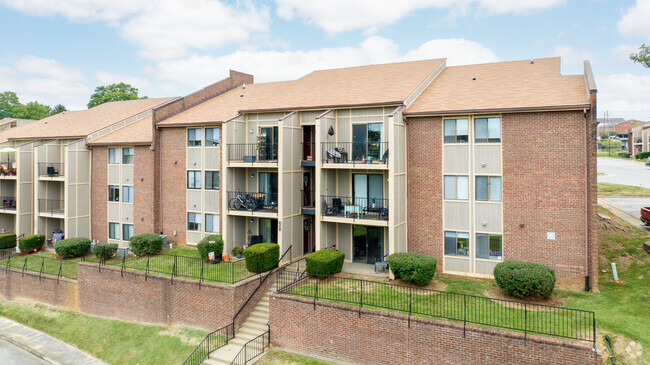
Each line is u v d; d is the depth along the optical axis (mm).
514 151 18656
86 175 30328
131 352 18594
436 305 15883
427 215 20422
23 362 18859
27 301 24766
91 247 27578
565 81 20516
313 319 16375
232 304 18094
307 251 24641
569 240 17734
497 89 21094
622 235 22344
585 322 13945
